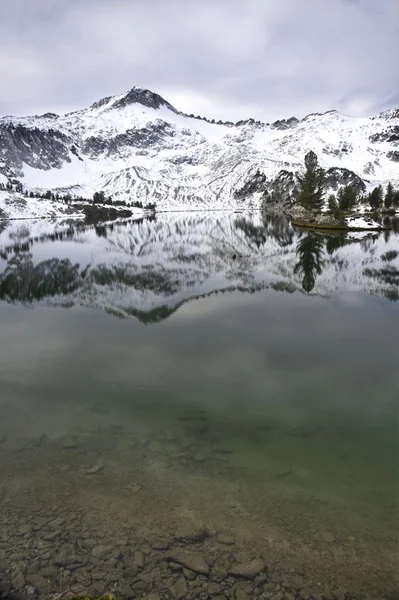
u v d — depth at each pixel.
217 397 14.05
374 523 8.20
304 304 28.69
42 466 10.16
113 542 7.79
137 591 6.79
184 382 15.34
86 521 8.31
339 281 37.19
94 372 16.39
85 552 7.55
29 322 24.52
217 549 7.63
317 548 7.64
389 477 9.65
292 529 8.09
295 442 11.21
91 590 6.80
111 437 11.55
